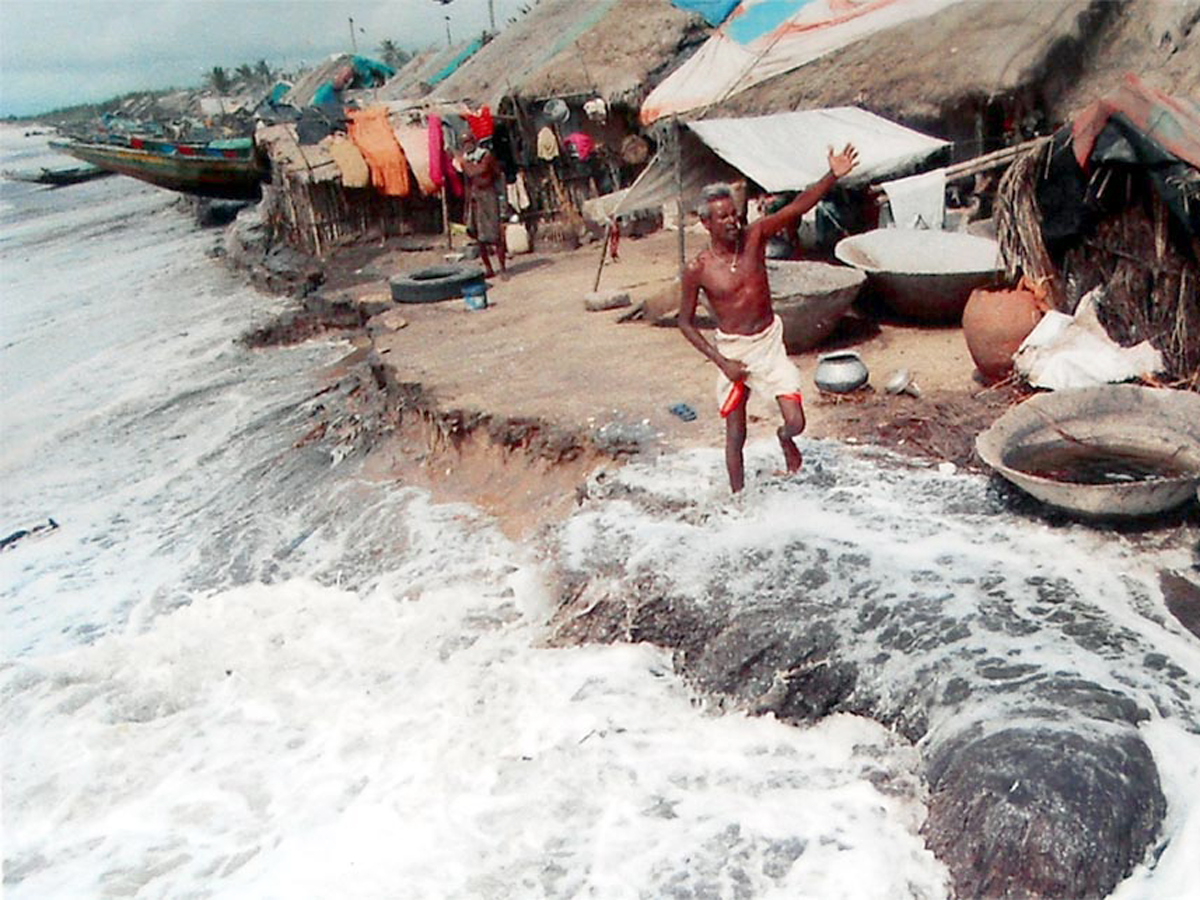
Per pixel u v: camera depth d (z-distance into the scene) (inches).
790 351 464.8
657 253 798.5
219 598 375.2
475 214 749.3
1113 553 265.6
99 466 549.3
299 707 298.7
